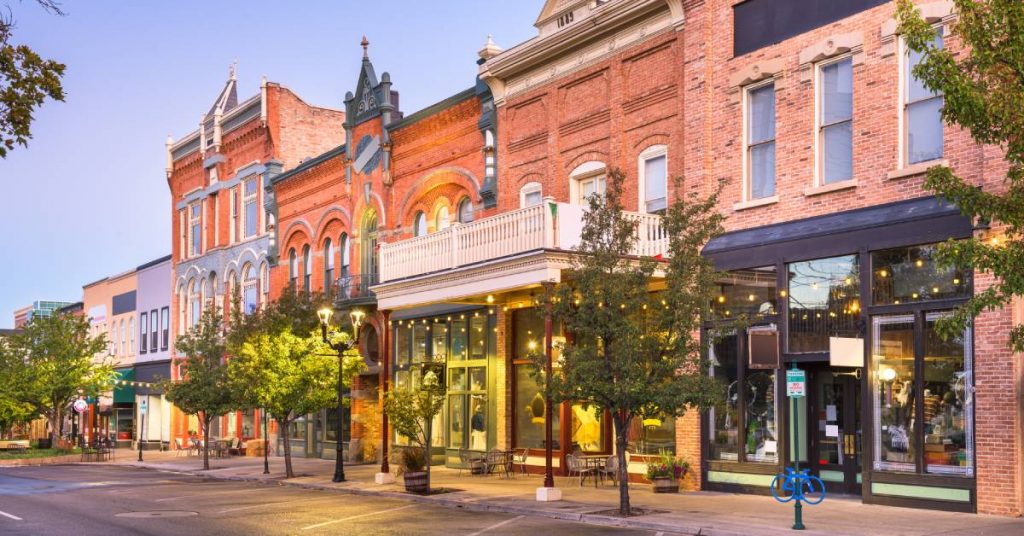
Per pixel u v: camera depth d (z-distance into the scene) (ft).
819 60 66.28
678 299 57.21
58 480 101.81
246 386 97.09
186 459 136.26
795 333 65.62
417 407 76.79
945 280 56.80
